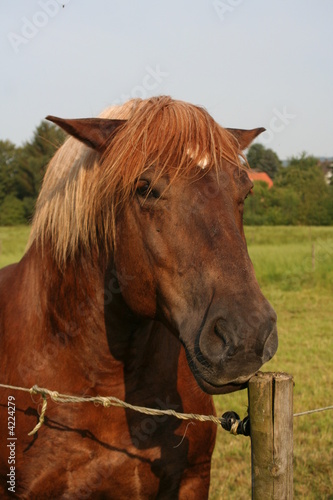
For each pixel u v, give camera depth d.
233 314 1.34
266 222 27.47
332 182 34.19
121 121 1.73
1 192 38.50
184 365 1.95
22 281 2.04
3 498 1.92
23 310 1.96
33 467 1.82
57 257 1.88
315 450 3.71
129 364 1.83
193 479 1.99
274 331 1.38
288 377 1.39
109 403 1.69
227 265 1.42
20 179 38.00
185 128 1.55
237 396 4.64
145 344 1.84
